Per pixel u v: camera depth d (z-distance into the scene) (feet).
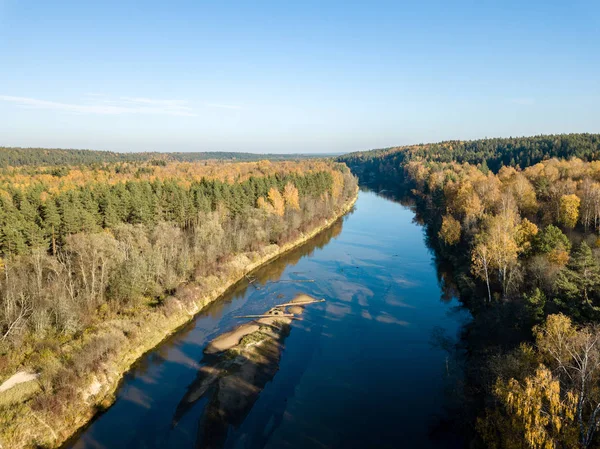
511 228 195.11
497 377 102.32
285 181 411.75
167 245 235.40
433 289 228.22
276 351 164.96
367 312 200.34
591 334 95.61
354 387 139.64
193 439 116.88
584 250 143.33
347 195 559.38
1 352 135.03
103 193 279.90
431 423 120.37
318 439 115.75
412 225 405.18
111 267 193.88
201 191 321.73
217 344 169.68
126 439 117.19
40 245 209.05
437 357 156.25
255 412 127.65
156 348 168.45
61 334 153.07
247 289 239.09
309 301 215.72
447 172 468.75
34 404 117.70
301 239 344.69
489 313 156.87
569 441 77.00
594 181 280.31
